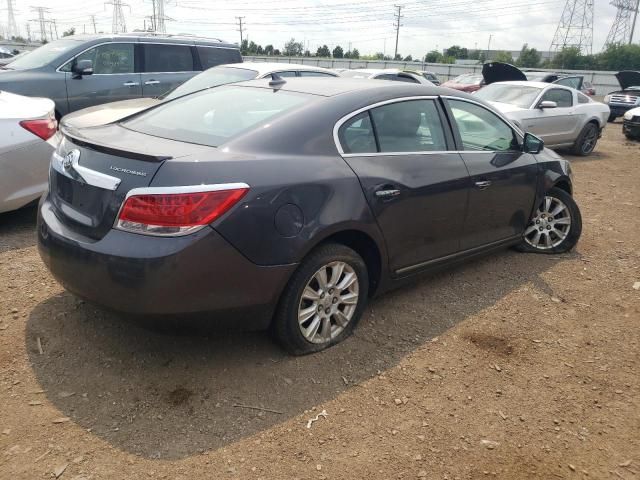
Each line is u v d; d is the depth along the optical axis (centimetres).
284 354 333
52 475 238
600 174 998
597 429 289
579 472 260
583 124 1168
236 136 312
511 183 453
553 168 509
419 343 361
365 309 399
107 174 283
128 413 278
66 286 298
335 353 340
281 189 293
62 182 315
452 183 392
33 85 808
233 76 783
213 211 271
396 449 267
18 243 486
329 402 297
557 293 448
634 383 331
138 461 249
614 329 395
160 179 269
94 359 319
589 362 351
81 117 625
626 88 2295
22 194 500
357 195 327
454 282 457
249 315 298
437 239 396
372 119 356
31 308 369
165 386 300
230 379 308
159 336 344
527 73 2067
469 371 334
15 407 278
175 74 957
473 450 270
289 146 312
